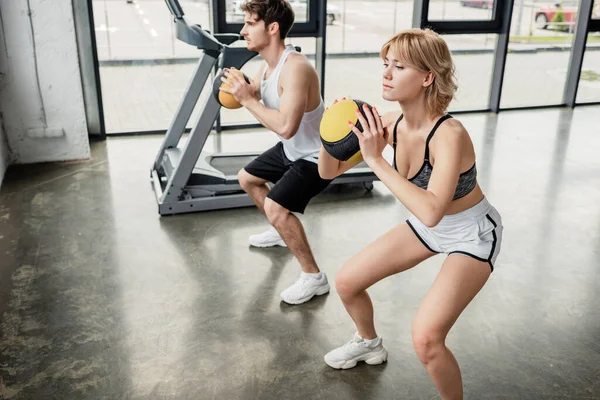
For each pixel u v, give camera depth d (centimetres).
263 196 249
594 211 312
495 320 212
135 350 194
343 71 476
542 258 259
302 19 443
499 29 496
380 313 217
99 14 408
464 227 145
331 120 145
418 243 154
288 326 209
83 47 403
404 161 145
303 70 201
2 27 341
